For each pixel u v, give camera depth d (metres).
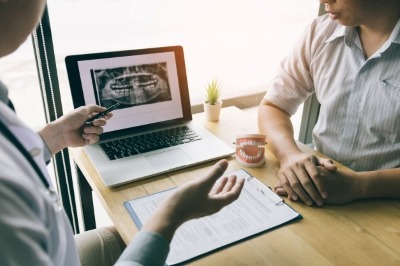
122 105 1.04
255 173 0.89
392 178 0.81
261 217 0.71
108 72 1.02
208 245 0.62
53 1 1.14
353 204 0.78
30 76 1.17
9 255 0.25
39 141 0.42
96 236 0.96
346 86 1.09
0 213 0.25
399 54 0.99
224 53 1.63
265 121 1.13
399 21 0.96
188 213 0.53
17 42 0.38
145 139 1.02
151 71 1.08
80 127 0.87
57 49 1.21
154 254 0.46
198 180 0.57
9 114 0.36
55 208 0.36
